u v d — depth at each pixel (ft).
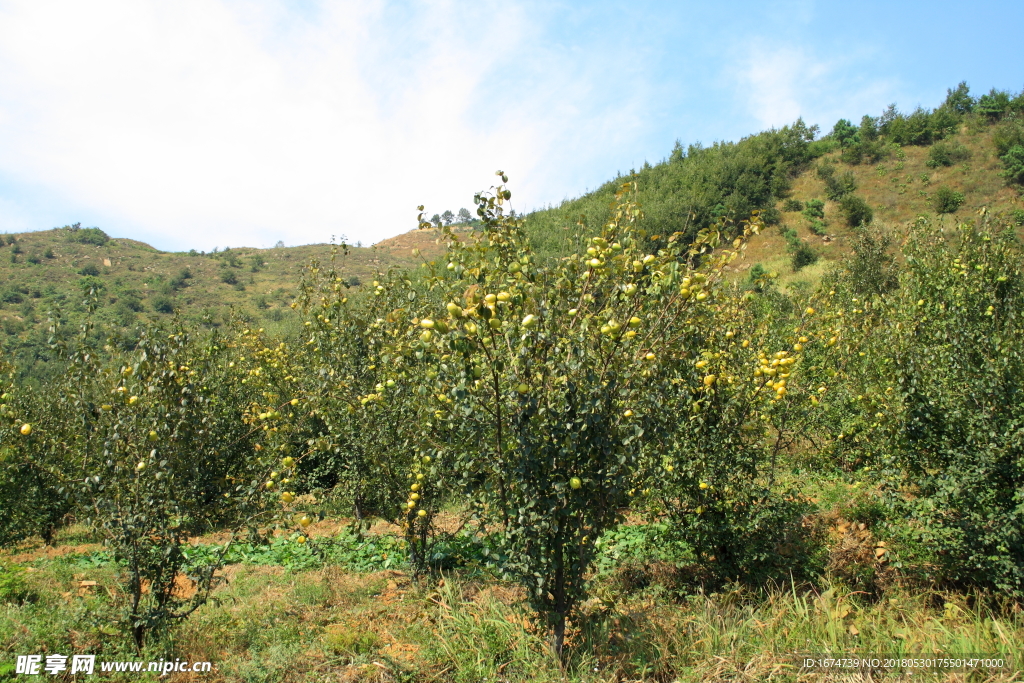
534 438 11.91
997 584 15.29
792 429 19.12
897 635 13.91
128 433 13.76
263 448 15.66
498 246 13.58
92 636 14.90
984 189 113.50
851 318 32.09
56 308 14.46
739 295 25.39
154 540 13.96
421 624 16.01
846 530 20.21
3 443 22.91
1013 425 15.57
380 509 21.97
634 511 18.01
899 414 17.94
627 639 13.82
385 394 19.31
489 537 13.15
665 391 12.82
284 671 13.53
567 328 12.66
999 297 23.22
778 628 14.06
